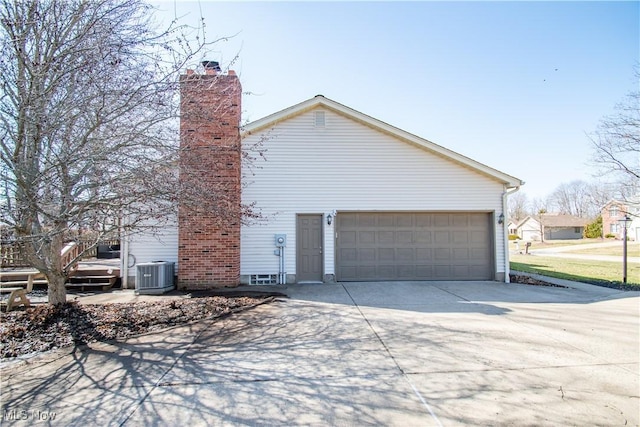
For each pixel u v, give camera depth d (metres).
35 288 9.20
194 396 3.35
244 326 5.68
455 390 3.46
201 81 6.05
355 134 10.50
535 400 3.25
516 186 10.59
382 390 3.46
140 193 5.19
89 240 6.46
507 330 5.46
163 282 8.58
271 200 10.14
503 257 10.63
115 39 4.73
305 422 2.90
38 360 4.24
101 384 3.60
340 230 10.40
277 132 10.28
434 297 8.05
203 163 6.23
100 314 6.18
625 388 3.51
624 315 6.44
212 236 9.17
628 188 15.54
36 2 4.48
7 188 4.64
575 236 52.56
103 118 4.80
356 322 5.90
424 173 10.59
